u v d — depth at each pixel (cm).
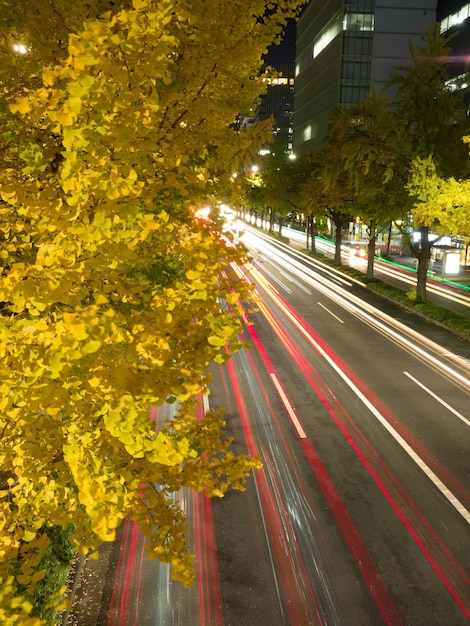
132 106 287
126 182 278
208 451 441
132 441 286
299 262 4675
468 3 5369
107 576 802
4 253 358
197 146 585
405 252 5219
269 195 4938
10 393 304
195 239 333
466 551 889
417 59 2581
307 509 988
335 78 7425
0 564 308
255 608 753
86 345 250
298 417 1381
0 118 430
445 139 2553
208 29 451
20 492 355
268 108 19725
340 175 3462
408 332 2312
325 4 7881
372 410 1439
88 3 424
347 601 771
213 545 881
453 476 1116
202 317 316
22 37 423
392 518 968
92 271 339
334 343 2100
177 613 739
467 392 1597
